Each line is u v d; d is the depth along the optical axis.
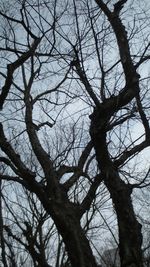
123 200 6.35
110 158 6.88
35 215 9.67
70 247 5.62
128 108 7.69
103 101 7.03
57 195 6.02
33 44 7.61
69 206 5.97
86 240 5.72
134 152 7.19
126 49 7.38
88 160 8.35
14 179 6.47
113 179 6.57
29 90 7.76
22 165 6.22
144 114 7.45
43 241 9.20
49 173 6.29
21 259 10.45
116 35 7.60
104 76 7.70
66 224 5.73
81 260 5.48
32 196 10.83
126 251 5.86
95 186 6.57
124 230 6.08
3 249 8.77
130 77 7.09
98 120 6.93
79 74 7.73
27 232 6.41
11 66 7.14
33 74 7.95
